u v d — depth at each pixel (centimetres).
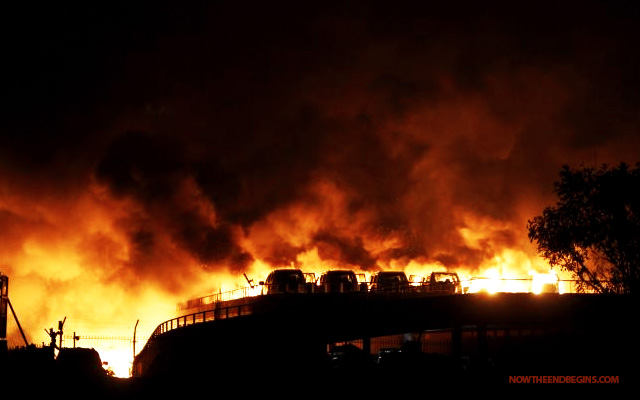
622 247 7306
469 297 8000
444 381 6112
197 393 5628
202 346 8325
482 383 6022
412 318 8169
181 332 8544
